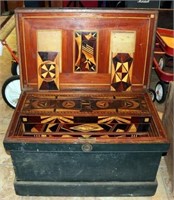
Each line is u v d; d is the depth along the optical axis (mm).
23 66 1503
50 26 1436
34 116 1381
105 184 1343
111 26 1440
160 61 2092
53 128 1446
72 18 1422
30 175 1313
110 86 1551
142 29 1448
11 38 2193
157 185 1365
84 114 1403
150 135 1341
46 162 1256
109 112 1418
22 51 1474
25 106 1436
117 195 1395
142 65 1519
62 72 1519
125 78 1536
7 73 2535
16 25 1424
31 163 1260
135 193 1383
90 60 1499
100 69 1521
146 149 1196
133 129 1443
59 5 3311
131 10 1410
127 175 1320
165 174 1560
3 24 2186
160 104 2133
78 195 1393
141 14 1417
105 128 1449
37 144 1169
